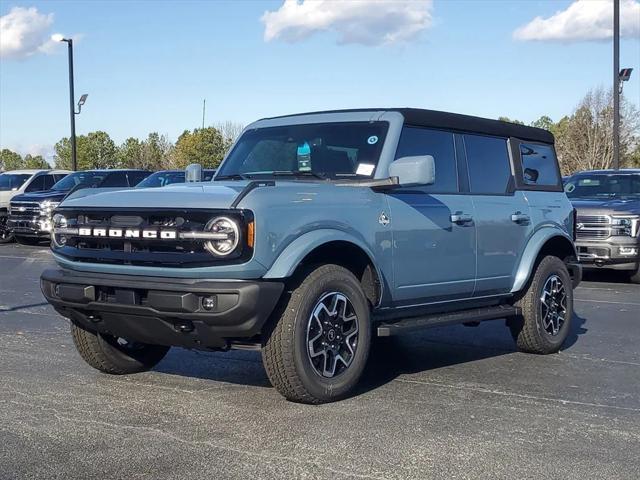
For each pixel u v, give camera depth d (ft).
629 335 29.09
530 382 21.67
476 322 24.18
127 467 14.60
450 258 22.16
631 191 47.44
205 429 16.87
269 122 23.88
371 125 21.70
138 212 18.06
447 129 23.13
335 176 21.01
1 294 38.29
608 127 152.87
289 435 16.48
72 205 19.52
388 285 20.38
